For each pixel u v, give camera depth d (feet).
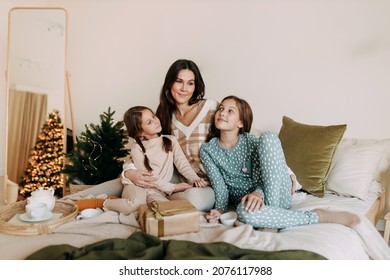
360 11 7.39
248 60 8.72
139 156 6.00
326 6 7.72
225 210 5.74
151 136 6.24
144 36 10.24
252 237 4.17
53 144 9.46
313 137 6.39
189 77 6.30
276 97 8.46
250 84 8.75
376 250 4.65
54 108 9.46
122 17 10.50
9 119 9.53
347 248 4.31
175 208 4.53
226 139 5.85
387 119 7.32
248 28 8.66
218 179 5.79
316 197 6.10
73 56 11.42
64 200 5.61
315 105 8.04
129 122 6.12
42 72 9.46
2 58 11.25
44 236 4.28
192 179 5.98
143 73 10.43
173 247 3.59
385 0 7.13
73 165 8.07
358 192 5.93
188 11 9.44
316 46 7.89
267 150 4.96
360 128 7.61
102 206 5.38
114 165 7.93
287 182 5.35
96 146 7.91
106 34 10.83
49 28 9.41
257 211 4.63
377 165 6.31
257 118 8.72
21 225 4.26
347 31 7.55
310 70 8.01
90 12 10.98
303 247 3.92
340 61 7.68
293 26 8.11
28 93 9.54
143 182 5.51
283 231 4.65
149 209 4.54
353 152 6.40
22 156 9.53
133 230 4.54
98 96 11.22
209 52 9.24
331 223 4.85
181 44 9.67
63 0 11.36
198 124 6.36
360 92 7.53
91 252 3.48
